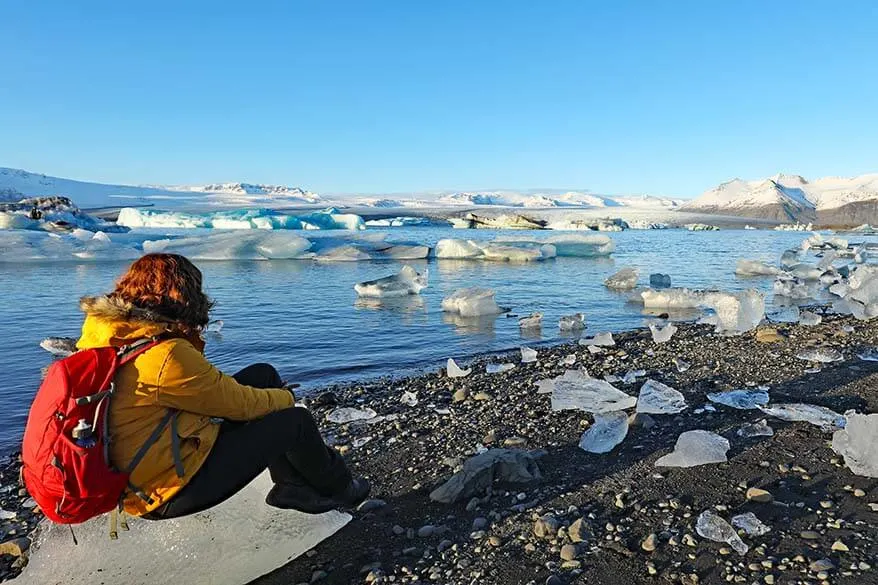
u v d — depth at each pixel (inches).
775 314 435.8
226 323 428.8
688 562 103.3
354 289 619.2
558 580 99.2
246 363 315.0
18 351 343.3
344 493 118.0
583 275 794.2
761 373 237.3
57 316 466.3
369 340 369.4
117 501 84.5
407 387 251.8
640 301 545.6
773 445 155.0
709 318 406.9
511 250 1057.5
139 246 1157.7
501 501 131.2
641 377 243.8
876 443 135.7
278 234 1151.6
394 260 1067.9
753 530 112.0
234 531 105.1
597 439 163.3
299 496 110.0
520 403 212.1
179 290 87.3
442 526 121.2
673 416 184.9
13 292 604.4
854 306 386.9
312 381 274.5
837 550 104.3
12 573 112.5
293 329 405.4
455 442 174.1
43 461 75.9
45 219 1641.2
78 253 988.6
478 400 221.1
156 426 84.0
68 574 97.6
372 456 166.2
